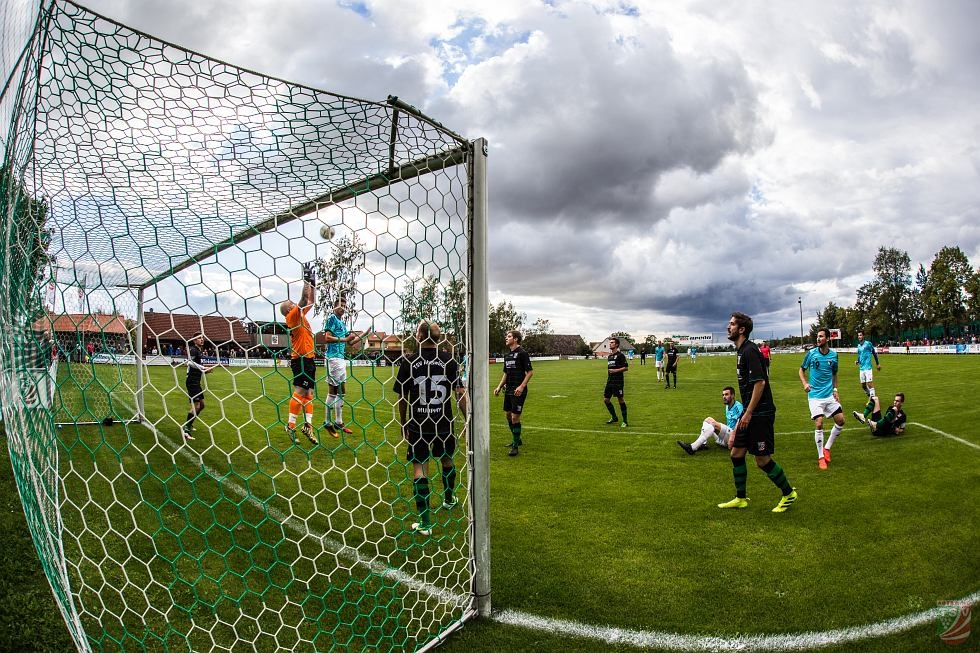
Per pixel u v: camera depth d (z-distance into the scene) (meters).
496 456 6.46
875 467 5.52
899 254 65.81
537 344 75.06
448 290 2.79
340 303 2.51
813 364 5.68
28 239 2.09
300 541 3.37
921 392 12.03
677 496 4.68
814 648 2.32
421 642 2.32
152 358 2.33
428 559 3.20
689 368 30.02
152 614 2.46
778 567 3.14
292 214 3.02
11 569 2.74
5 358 2.19
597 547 3.49
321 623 2.45
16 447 2.17
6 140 2.09
